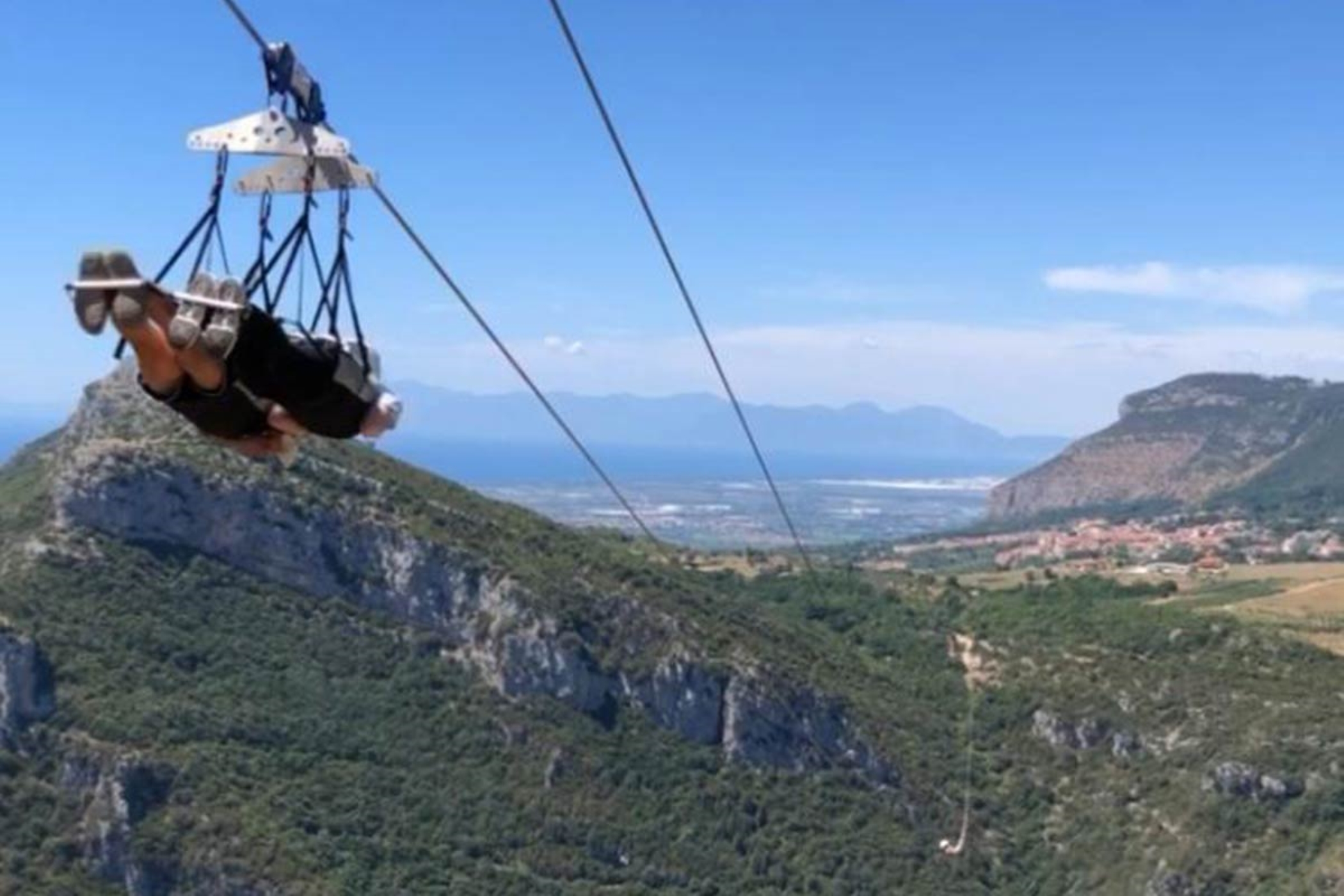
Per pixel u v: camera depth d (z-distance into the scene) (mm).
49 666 81375
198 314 9633
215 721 83938
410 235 14258
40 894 70625
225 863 75375
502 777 90125
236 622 91562
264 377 10180
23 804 75250
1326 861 84312
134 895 74000
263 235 10289
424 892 80125
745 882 89625
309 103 10266
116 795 75812
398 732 90438
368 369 10648
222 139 10031
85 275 9422
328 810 82125
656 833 90375
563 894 84062
